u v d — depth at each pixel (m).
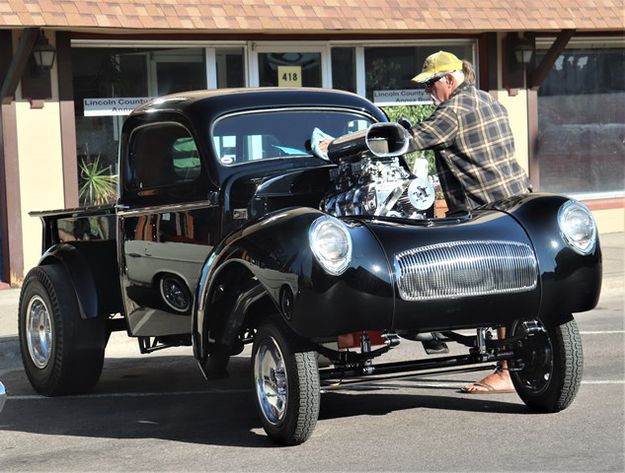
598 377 9.52
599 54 21.19
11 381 10.97
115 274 9.75
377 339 7.75
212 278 7.79
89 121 16.91
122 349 12.60
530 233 7.79
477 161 8.68
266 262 7.31
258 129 8.98
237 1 16.73
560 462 6.85
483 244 7.59
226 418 8.70
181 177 8.91
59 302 9.72
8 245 16.11
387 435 7.77
